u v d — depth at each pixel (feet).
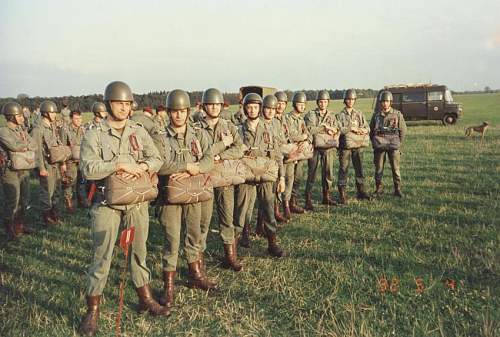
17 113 22.93
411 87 94.99
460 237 20.47
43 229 25.34
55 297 15.70
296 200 27.02
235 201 18.81
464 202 26.99
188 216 15.60
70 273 18.01
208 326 13.64
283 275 17.07
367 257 18.62
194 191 14.60
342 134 28.12
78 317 14.10
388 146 29.04
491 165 40.09
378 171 30.27
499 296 14.49
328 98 27.45
